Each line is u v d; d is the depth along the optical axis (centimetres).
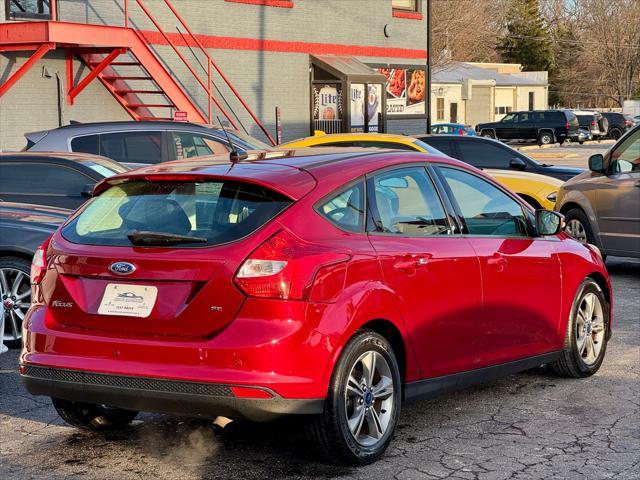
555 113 5488
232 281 481
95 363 502
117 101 2056
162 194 531
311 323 485
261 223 496
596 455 546
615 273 1238
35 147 1238
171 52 2205
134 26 2112
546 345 675
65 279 521
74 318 517
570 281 690
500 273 620
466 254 594
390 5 2922
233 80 2381
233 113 2383
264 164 543
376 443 529
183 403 484
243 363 475
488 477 509
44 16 1894
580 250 710
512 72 7681
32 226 832
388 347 534
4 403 665
